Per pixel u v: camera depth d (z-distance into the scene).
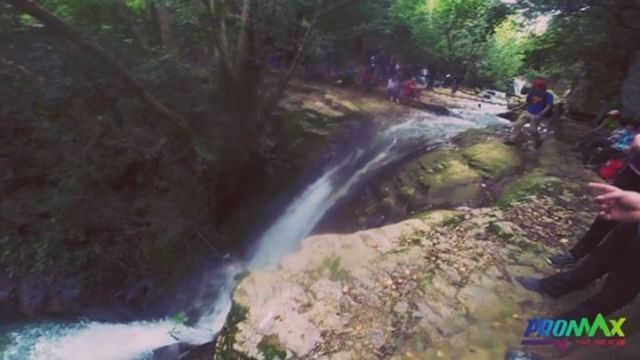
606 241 2.93
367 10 11.51
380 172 8.38
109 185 8.46
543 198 5.17
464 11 20.53
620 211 1.94
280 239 9.75
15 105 7.34
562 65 9.15
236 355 2.88
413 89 14.72
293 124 10.91
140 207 8.62
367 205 7.94
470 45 22.47
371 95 14.90
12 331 7.66
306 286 3.44
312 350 2.83
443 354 2.80
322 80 15.91
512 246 4.08
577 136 8.09
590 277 3.02
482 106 16.11
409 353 2.81
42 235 8.45
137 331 7.73
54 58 7.21
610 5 7.00
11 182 8.48
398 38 18.47
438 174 6.75
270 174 10.16
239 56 8.25
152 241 8.56
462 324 3.05
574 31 7.72
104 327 7.89
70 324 7.94
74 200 8.20
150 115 8.08
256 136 9.12
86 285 8.48
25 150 8.30
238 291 3.39
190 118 8.27
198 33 9.45
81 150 7.98
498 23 9.11
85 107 7.80
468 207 5.51
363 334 2.96
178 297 8.43
